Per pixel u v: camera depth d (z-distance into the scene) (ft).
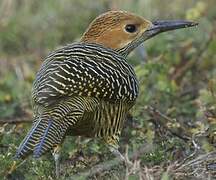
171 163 45.70
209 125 50.80
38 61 67.10
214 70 62.80
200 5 67.31
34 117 45.62
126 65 47.55
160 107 57.62
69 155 49.06
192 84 62.28
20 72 65.87
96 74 45.24
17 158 43.01
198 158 45.11
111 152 48.85
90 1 72.79
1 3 72.38
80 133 46.98
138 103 56.13
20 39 70.44
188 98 59.52
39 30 71.15
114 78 46.01
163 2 71.72
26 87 61.98
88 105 44.91
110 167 45.75
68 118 44.06
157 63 59.82
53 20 71.56
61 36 70.64
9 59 68.28
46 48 69.72
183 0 71.77
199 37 66.18
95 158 48.98
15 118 58.54
